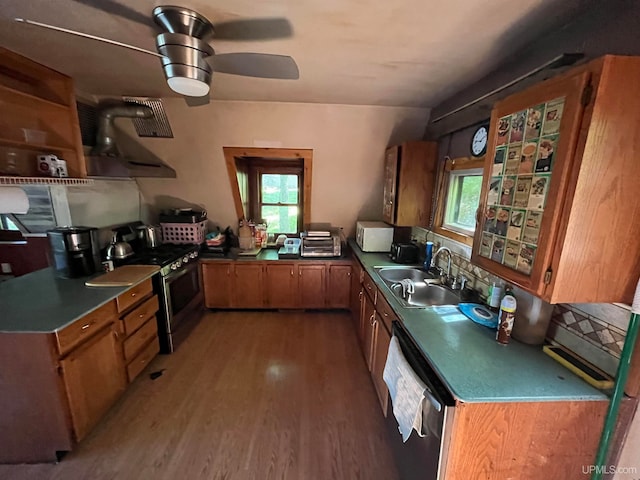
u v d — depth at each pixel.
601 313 1.10
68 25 1.43
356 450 1.71
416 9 1.21
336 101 2.68
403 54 1.66
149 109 2.72
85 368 1.66
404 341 1.42
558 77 0.96
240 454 1.67
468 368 1.14
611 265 0.98
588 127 0.88
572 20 1.25
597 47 1.14
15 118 1.93
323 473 1.57
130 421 1.89
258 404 2.05
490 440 1.04
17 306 1.68
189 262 3.04
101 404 1.79
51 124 2.09
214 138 2.99
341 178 3.32
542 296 1.03
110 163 2.46
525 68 1.56
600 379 1.06
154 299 2.41
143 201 3.37
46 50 1.72
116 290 1.93
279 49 1.62
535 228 1.06
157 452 1.67
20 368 1.47
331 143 3.06
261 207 3.94
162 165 3.13
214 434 1.80
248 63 1.62
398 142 3.06
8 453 1.57
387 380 1.46
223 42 1.54
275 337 2.94
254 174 3.82
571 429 1.04
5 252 2.46
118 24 1.41
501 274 1.23
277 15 1.28
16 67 1.86
